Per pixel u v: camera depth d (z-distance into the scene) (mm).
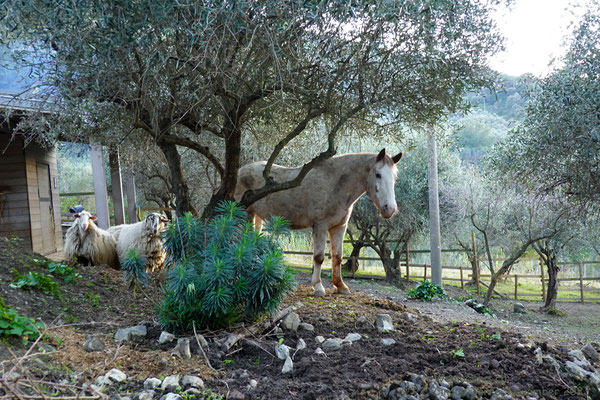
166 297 4324
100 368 3236
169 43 4469
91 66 4238
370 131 6957
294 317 4527
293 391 3189
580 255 20578
